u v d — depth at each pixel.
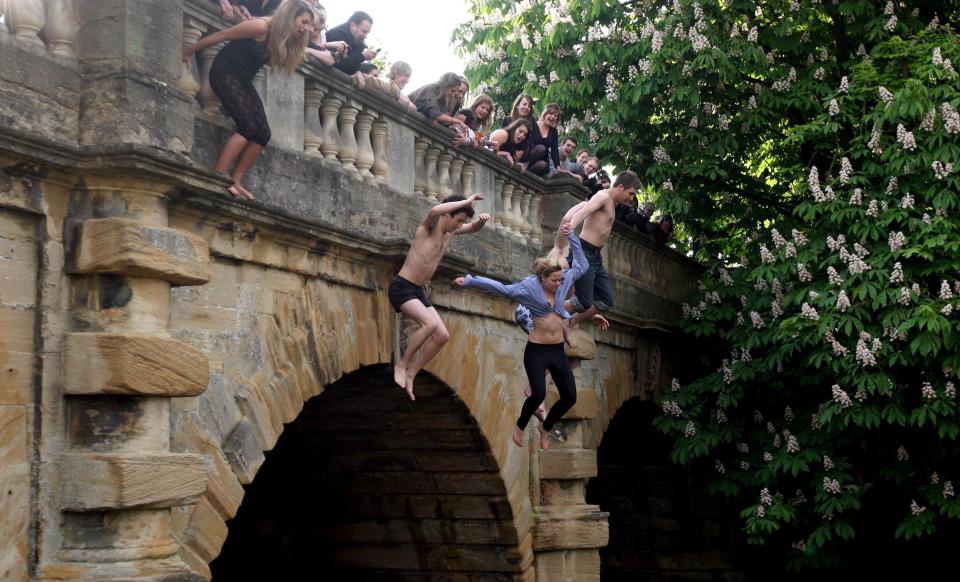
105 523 6.31
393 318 9.88
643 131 17.39
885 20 15.79
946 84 14.01
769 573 19.17
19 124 6.08
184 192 6.94
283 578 13.59
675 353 18.12
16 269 6.18
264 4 8.07
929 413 13.80
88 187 6.46
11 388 6.10
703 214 17.62
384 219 9.56
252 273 8.01
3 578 5.97
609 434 19.78
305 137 8.62
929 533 14.89
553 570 12.84
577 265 9.95
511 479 12.27
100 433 6.35
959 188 13.88
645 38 16.44
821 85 15.92
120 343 6.29
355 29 9.52
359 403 11.48
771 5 17.30
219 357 7.60
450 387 10.92
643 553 19.88
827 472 15.29
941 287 13.66
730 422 16.47
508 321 12.30
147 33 6.59
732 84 16.62
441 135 10.65
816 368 15.35
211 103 7.50
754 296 16.34
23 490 6.13
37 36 6.35
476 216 11.43
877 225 14.11
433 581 12.95
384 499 12.72
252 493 13.39
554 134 13.93
